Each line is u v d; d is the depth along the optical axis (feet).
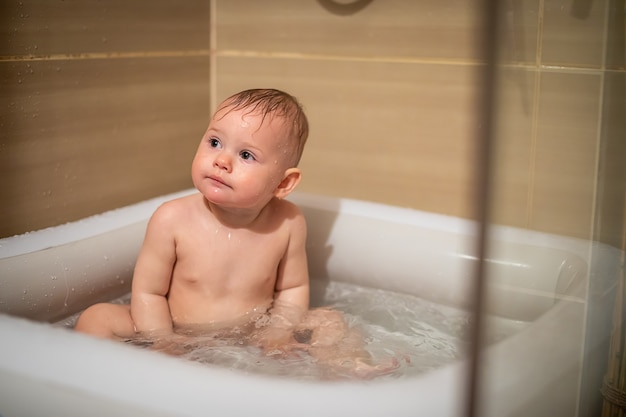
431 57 5.01
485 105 2.00
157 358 2.59
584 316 2.95
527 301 2.49
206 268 3.85
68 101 4.55
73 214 4.68
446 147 5.06
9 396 2.70
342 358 3.38
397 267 4.48
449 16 4.91
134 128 5.08
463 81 4.92
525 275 2.42
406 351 3.58
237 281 3.91
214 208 3.92
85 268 4.05
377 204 4.80
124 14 4.89
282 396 2.39
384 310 4.25
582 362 2.97
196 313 3.86
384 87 5.20
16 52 4.20
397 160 5.25
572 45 2.70
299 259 4.14
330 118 5.44
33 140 4.36
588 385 3.04
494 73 1.98
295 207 4.18
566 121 2.69
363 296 4.50
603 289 3.09
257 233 3.97
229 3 5.63
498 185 2.12
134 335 3.69
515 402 2.44
